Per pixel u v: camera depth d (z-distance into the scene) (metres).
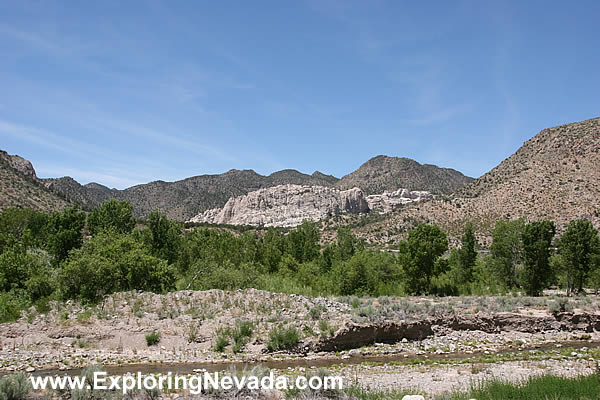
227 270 39.72
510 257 51.34
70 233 51.22
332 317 26.23
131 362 21.16
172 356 22.19
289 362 21.75
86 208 122.50
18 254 35.28
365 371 19.70
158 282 35.28
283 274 49.12
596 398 12.42
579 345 27.02
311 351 23.41
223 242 56.97
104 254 34.22
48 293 30.38
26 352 21.78
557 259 50.44
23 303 28.02
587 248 48.03
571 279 49.44
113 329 24.19
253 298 30.02
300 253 62.56
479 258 69.81
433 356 23.55
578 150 129.38
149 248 47.59
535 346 26.55
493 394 13.31
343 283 44.00
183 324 25.05
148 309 26.91
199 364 21.11
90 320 24.81
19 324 23.83
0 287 31.59
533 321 29.83
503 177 139.75
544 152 139.25
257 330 24.66
